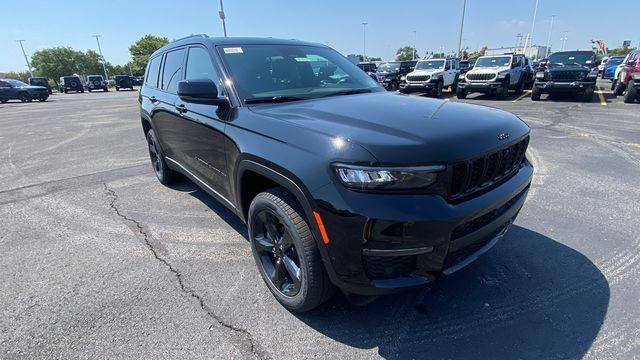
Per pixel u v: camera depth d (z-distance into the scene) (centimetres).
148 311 252
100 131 1027
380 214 182
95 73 10056
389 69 2206
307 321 241
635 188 457
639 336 220
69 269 305
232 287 278
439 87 1839
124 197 469
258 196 246
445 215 187
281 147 220
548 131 817
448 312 246
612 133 784
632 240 331
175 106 373
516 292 263
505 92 1589
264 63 319
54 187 516
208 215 407
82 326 239
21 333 233
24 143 870
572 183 479
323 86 325
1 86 2528
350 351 216
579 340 219
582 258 303
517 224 366
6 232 375
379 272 197
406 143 189
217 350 218
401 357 211
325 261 206
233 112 273
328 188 192
